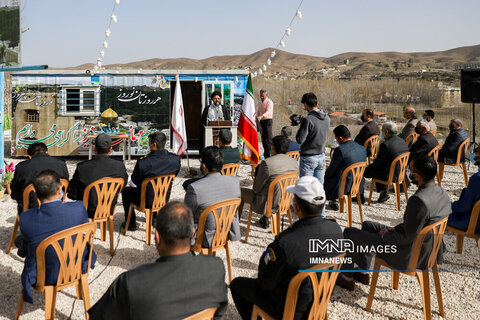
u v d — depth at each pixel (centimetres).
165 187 512
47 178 311
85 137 1084
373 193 778
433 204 325
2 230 560
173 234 198
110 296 197
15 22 605
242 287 288
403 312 360
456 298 385
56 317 348
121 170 479
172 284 193
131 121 1104
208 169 400
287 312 254
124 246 507
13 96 1052
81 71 1066
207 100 1123
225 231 395
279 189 498
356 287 404
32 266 310
